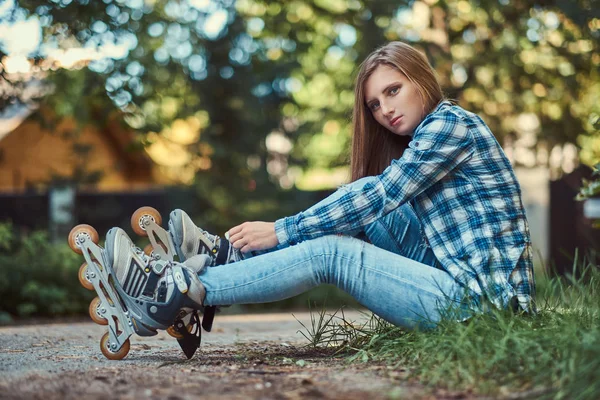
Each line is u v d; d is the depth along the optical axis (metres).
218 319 7.00
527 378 2.40
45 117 9.69
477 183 3.15
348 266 3.04
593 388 2.13
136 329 3.04
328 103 13.62
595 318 2.96
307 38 11.65
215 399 2.21
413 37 10.59
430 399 2.21
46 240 9.61
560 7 8.15
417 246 3.28
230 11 11.50
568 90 10.36
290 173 12.91
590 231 10.93
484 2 9.59
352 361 2.96
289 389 2.37
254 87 11.88
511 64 10.39
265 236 3.10
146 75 9.36
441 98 3.38
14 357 3.26
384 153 3.59
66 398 2.22
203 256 3.06
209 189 12.29
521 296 3.04
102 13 7.99
